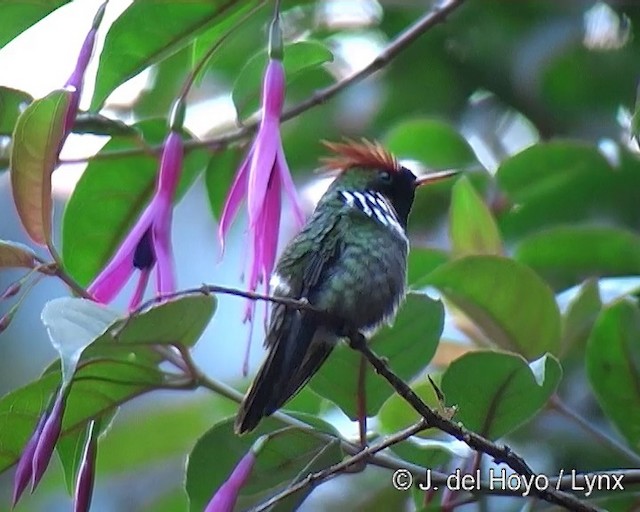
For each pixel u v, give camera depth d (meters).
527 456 9.09
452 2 8.52
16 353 13.52
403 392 6.15
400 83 11.30
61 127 6.29
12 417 6.59
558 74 11.12
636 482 6.88
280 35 6.81
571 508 6.27
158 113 9.69
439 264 9.11
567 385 9.30
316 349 7.13
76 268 7.98
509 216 10.19
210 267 12.80
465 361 6.69
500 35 11.10
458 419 6.86
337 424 8.53
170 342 6.37
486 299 8.00
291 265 7.61
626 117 11.00
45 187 6.31
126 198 8.02
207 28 7.50
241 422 6.62
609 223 10.13
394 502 9.27
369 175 8.31
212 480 6.98
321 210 7.91
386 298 7.57
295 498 6.62
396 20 11.34
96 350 6.25
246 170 6.77
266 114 6.68
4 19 7.20
